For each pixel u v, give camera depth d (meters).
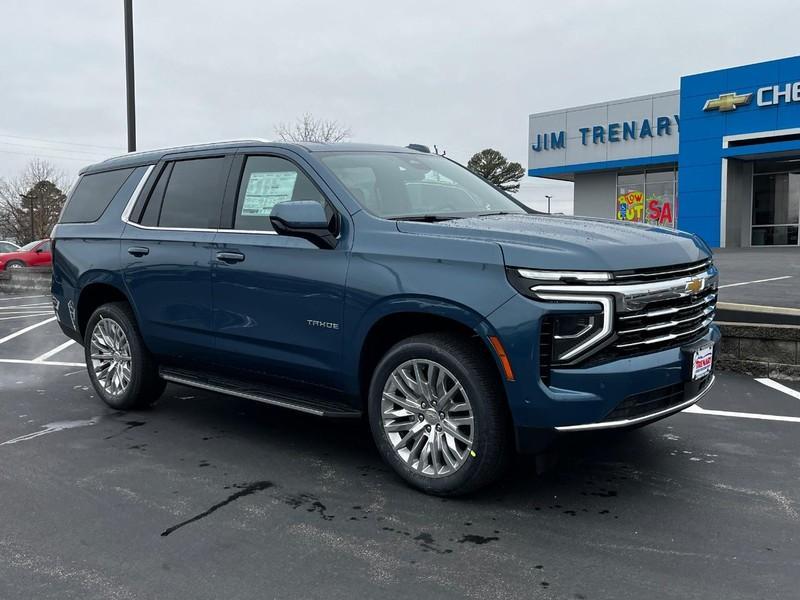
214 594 2.80
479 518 3.50
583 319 3.29
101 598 2.78
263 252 4.38
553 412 3.29
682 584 2.83
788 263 17.19
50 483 4.04
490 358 3.55
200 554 3.14
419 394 3.77
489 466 3.54
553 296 3.28
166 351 5.14
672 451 4.50
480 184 5.15
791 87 24.55
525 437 3.40
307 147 4.53
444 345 3.62
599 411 3.29
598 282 3.27
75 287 5.80
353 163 4.49
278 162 4.58
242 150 4.83
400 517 3.53
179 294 4.91
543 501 3.71
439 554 3.12
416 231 3.79
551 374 3.31
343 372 4.02
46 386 6.72
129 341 5.43
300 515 3.56
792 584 2.82
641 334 3.43
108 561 3.09
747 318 7.10
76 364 8.00
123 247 5.35
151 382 5.50
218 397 6.16
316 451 4.61
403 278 3.68
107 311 5.56
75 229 5.91
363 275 3.86
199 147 5.18
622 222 4.25
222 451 4.62
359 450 4.62
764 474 4.08
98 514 3.60
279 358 4.33
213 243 4.68
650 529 3.35
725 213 26.73
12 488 3.97
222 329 4.64
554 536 3.29
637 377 3.34
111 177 5.84
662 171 30.89
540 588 2.82
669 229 4.16
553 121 32.91
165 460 4.44
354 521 3.48
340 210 4.10
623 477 4.05
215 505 3.71
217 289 4.64
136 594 2.80
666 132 29.31
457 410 3.63
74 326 5.93
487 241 3.51
